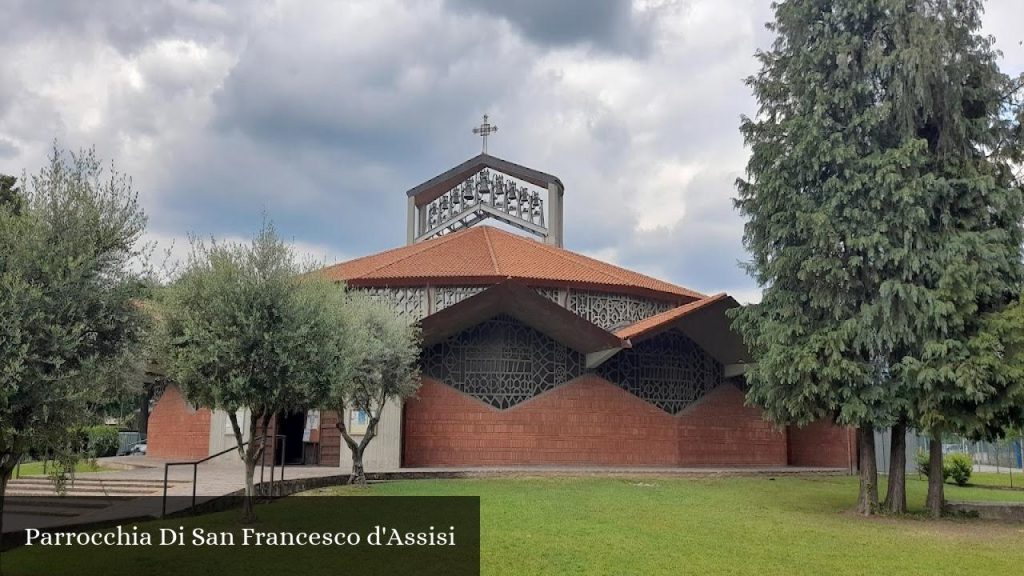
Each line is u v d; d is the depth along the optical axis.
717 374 29.03
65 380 8.31
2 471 8.72
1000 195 15.25
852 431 27.52
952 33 15.54
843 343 15.52
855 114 16.02
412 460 25.38
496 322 26.55
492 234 32.75
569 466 25.86
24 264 8.38
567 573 9.76
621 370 27.31
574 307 28.27
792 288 16.91
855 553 11.71
